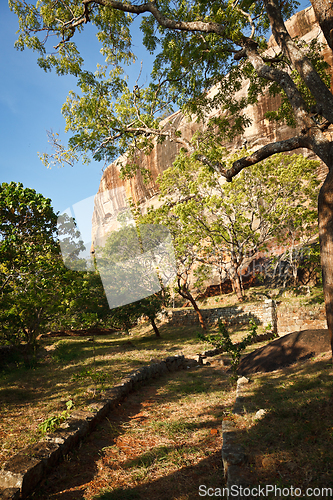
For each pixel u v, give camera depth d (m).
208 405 5.96
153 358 10.77
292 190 19.52
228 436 3.66
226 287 26.36
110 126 9.61
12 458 3.56
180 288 17.69
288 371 6.39
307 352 7.14
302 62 5.20
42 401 6.53
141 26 8.88
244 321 18.56
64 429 4.50
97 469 3.82
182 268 18.09
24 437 4.53
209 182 19.12
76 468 3.84
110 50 9.58
